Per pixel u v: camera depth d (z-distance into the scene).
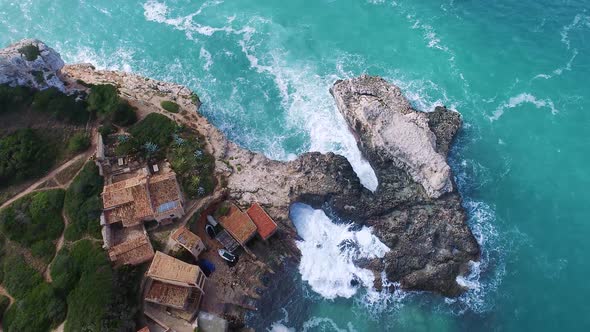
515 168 99.12
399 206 92.06
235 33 120.69
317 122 105.94
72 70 107.19
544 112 105.88
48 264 80.12
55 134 91.00
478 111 106.69
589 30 117.69
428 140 95.25
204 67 114.81
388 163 96.69
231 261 85.44
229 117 106.56
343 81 108.00
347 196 92.00
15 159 86.12
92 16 123.50
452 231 89.00
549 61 112.94
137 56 116.69
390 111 99.06
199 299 79.81
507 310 84.56
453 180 94.56
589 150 100.75
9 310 75.81
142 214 82.81
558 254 89.50
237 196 91.25
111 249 80.12
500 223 92.94
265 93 110.44
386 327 83.69
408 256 87.75
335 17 123.44
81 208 83.50
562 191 96.25
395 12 123.81
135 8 125.00
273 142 103.31
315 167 94.56
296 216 93.31
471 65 113.44
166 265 77.88
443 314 84.50
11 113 89.00
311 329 83.19
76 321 72.88
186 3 125.50
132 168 90.06
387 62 114.81
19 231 81.94
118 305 74.31
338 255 89.62
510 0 125.06
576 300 85.00
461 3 125.06
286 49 117.81
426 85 110.62
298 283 86.94
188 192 88.81
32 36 119.50
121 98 96.38
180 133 94.94
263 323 82.62
